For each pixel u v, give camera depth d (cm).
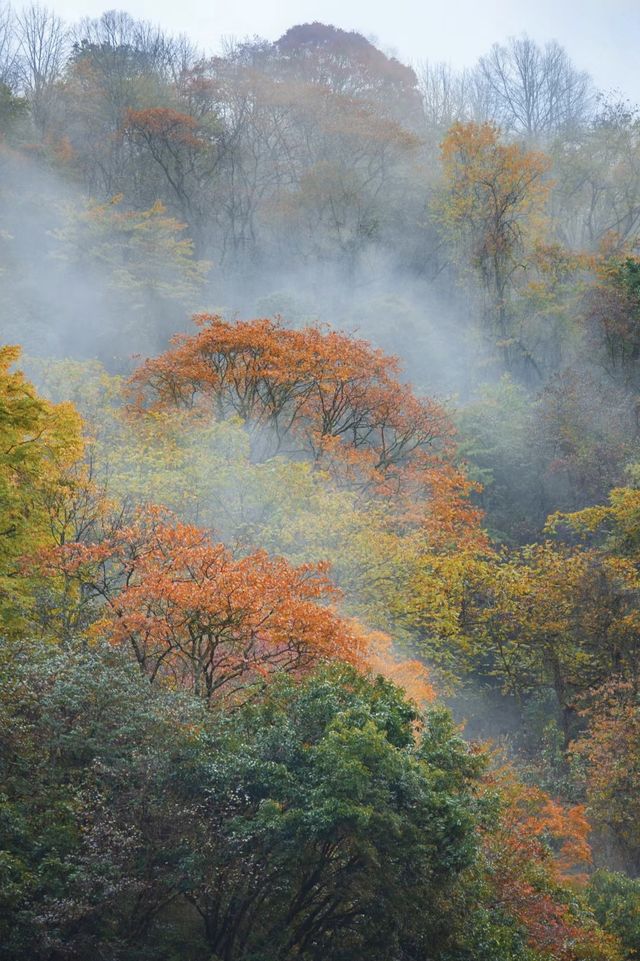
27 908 4909
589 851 8394
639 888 8106
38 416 7619
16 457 7512
